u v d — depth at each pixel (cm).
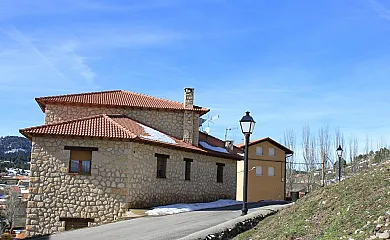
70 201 2002
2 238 2712
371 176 1254
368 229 852
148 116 2552
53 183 2005
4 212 3888
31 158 2003
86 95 2628
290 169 5350
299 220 1137
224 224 1294
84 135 2009
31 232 1969
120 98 2680
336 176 5103
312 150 5322
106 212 2003
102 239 1344
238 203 2634
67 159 2022
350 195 1149
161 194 2259
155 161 2238
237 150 3456
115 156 2048
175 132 2575
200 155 2616
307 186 5047
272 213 1572
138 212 1980
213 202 2569
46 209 1986
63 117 2406
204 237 1136
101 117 2312
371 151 5366
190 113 2597
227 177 2912
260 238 1115
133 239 1302
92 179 2025
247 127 1441
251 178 4488
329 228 973
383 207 948
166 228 1495
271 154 4662
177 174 2395
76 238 1401
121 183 2027
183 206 2184
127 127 2244
